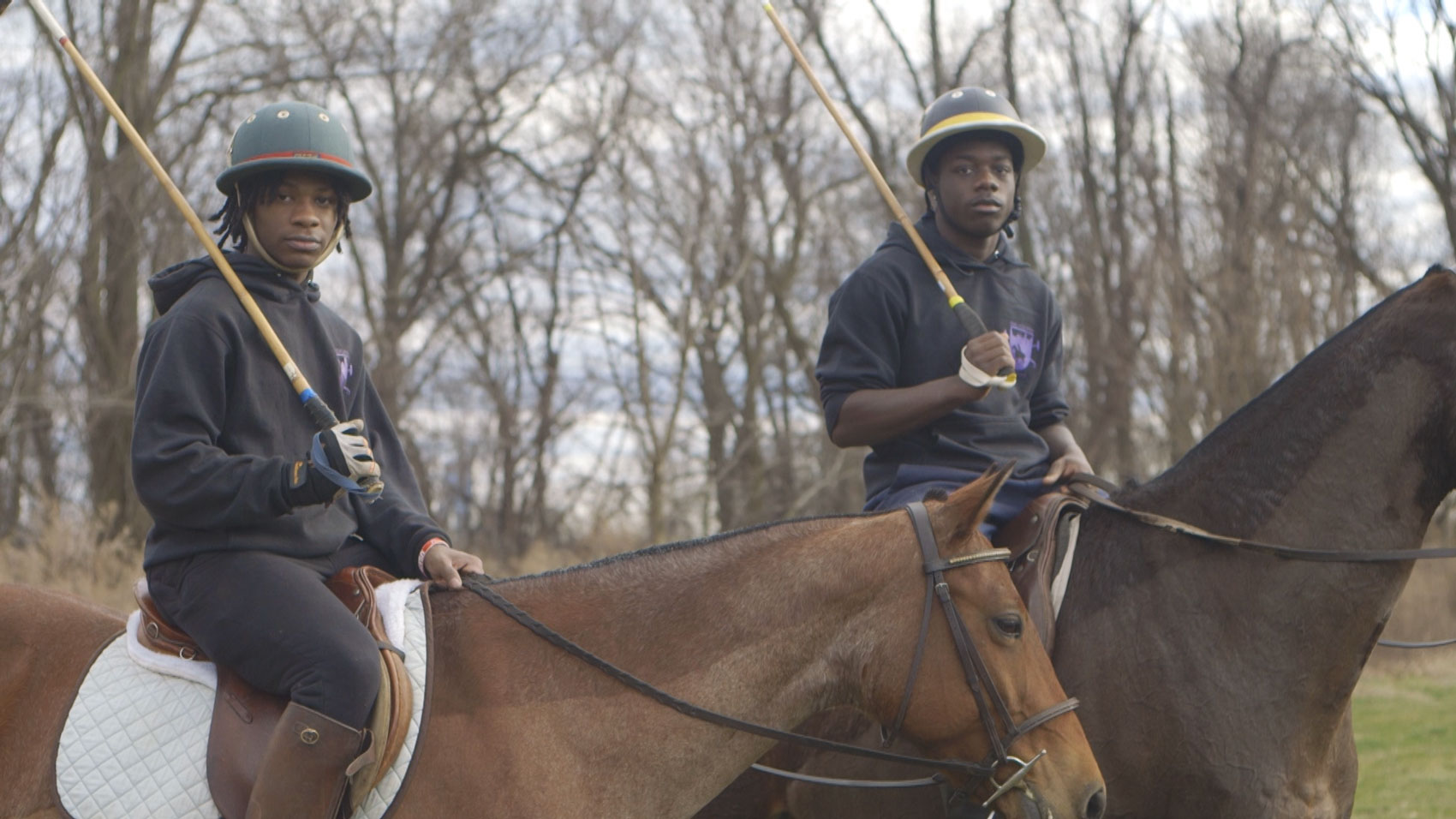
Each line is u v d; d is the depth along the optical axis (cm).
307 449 326
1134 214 2191
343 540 330
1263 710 358
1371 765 895
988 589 308
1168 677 362
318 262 337
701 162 2234
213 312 309
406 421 2573
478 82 2545
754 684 314
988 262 442
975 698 304
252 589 297
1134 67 2288
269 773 283
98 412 1645
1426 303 367
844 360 423
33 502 1463
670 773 309
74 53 317
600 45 2327
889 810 381
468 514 2706
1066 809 301
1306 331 1636
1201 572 370
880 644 311
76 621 324
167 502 297
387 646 301
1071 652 374
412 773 295
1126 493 399
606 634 316
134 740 298
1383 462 364
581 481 2688
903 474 414
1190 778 358
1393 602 365
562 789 300
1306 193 1867
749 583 319
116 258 1652
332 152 329
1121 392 2020
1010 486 417
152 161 313
